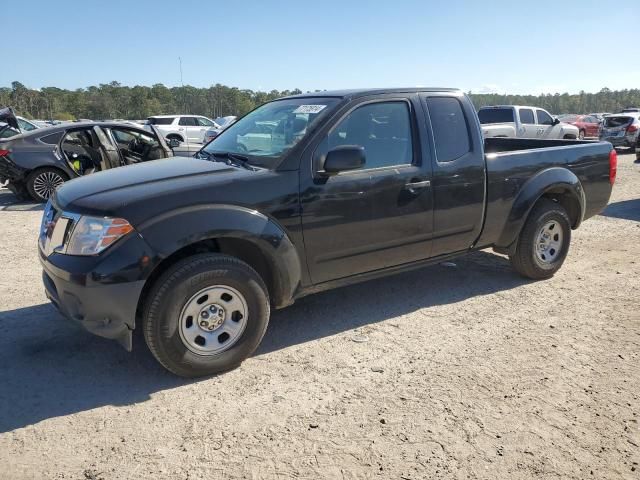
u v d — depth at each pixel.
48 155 9.73
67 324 4.27
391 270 4.30
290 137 3.85
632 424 2.92
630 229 7.58
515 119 17.73
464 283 5.28
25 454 2.67
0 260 6.13
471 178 4.50
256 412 3.04
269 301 3.80
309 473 2.53
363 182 3.90
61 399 3.19
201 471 2.54
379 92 4.14
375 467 2.57
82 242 3.15
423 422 2.93
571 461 2.62
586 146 5.42
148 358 3.71
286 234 3.61
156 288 3.18
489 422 2.93
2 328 4.19
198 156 4.39
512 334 4.08
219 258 3.34
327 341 4.00
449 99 4.52
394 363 3.63
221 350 3.43
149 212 3.16
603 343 3.91
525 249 5.07
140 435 2.83
